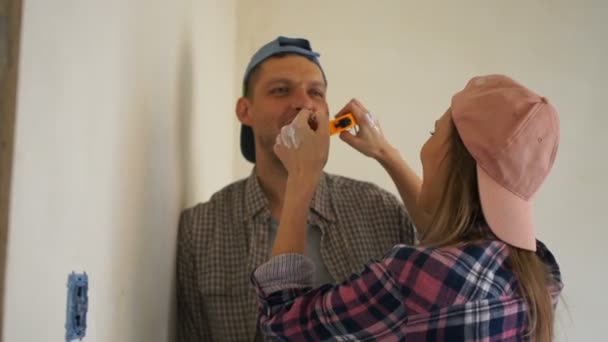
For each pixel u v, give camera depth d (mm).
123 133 995
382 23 2020
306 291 992
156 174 1185
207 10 1621
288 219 1037
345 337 911
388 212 1356
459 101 945
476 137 898
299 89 1324
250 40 2018
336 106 1982
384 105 1982
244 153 1497
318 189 1331
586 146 1961
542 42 1998
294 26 2018
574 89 1979
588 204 1944
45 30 706
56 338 750
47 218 721
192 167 1469
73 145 794
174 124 1309
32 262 685
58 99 745
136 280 1074
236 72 2008
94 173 873
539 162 896
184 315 1365
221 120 1814
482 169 898
